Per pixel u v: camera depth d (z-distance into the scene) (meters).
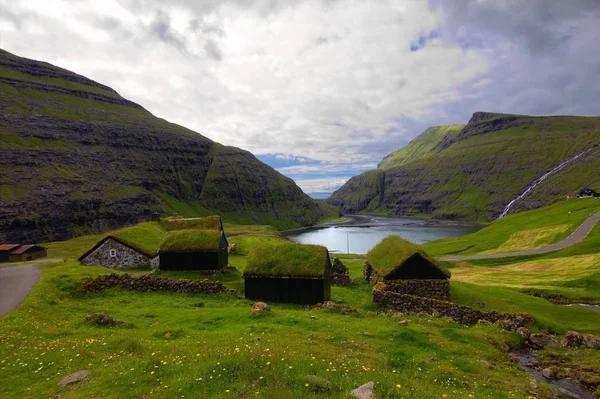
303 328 26.19
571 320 41.34
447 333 29.34
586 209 152.25
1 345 20.23
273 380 13.41
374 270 48.34
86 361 17.58
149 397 12.76
